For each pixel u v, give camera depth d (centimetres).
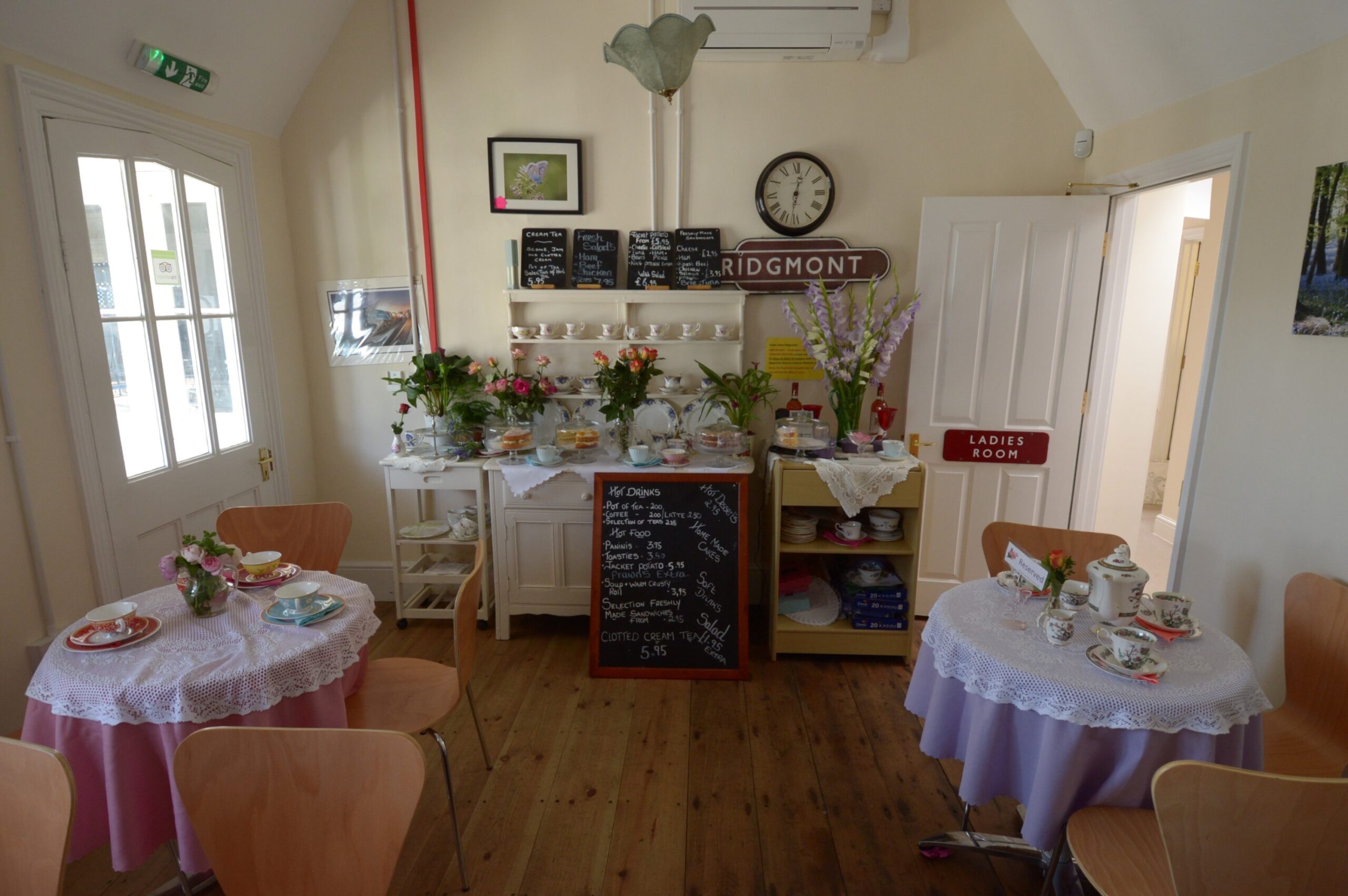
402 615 323
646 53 196
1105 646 168
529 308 329
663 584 283
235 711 156
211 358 281
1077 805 156
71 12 206
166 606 191
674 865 191
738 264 318
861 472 276
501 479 298
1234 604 224
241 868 121
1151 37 240
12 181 203
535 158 314
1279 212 206
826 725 253
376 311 333
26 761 114
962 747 177
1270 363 210
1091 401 314
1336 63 186
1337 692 179
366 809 119
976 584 206
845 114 308
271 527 245
